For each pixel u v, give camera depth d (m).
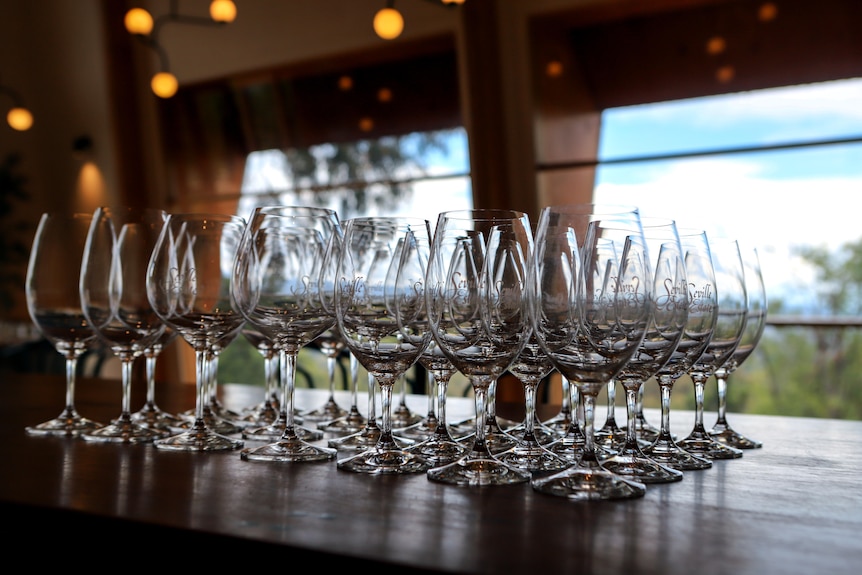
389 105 7.47
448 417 1.35
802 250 6.37
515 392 5.05
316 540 0.61
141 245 1.16
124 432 1.13
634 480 0.82
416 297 0.89
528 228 0.84
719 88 6.71
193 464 0.92
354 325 0.90
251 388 1.91
